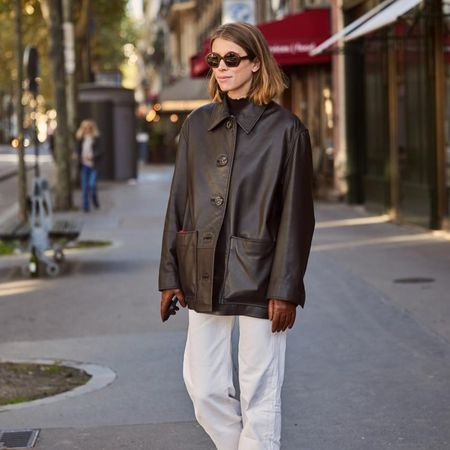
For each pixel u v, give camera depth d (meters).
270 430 4.67
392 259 13.66
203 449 5.96
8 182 41.38
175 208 4.82
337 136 23.14
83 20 35.38
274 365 4.67
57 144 24.48
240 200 4.62
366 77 20.83
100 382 7.75
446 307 10.12
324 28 22.55
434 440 5.98
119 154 37.56
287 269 4.53
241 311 4.59
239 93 4.67
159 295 11.71
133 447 6.05
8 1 26.58
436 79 16.03
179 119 53.59
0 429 6.52
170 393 7.32
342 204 22.78
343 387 7.23
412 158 17.39
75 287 12.49
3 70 57.22
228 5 31.86
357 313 9.99
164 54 89.81
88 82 44.72
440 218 16.31
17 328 10.11
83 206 24.05
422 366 7.78
